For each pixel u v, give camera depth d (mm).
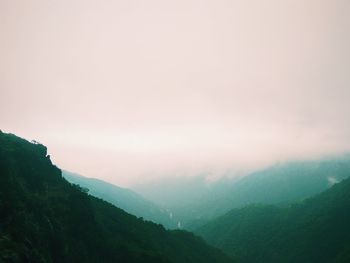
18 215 69375
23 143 133375
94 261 92125
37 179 107188
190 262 151375
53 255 74062
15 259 55500
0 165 83750
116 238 119375
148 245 132000
